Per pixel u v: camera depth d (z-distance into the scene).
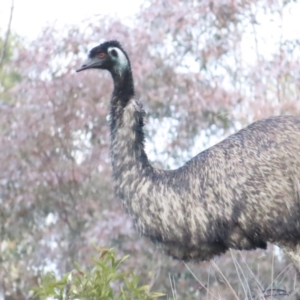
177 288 15.22
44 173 16.39
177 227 9.23
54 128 16.52
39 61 16.73
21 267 16.70
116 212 15.92
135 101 9.52
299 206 9.11
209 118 16.70
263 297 9.05
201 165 9.30
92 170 16.55
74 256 16.03
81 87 16.53
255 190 9.09
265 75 16.58
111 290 7.25
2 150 16.50
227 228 9.20
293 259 9.30
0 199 16.61
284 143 9.21
